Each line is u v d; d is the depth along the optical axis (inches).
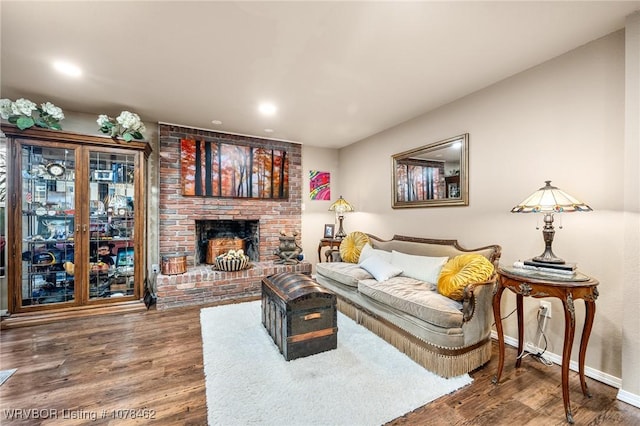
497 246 100.0
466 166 114.7
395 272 117.1
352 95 115.3
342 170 202.8
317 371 79.8
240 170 170.4
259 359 86.2
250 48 82.6
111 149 127.6
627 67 70.3
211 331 106.6
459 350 78.4
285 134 170.4
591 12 68.0
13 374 78.5
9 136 111.2
